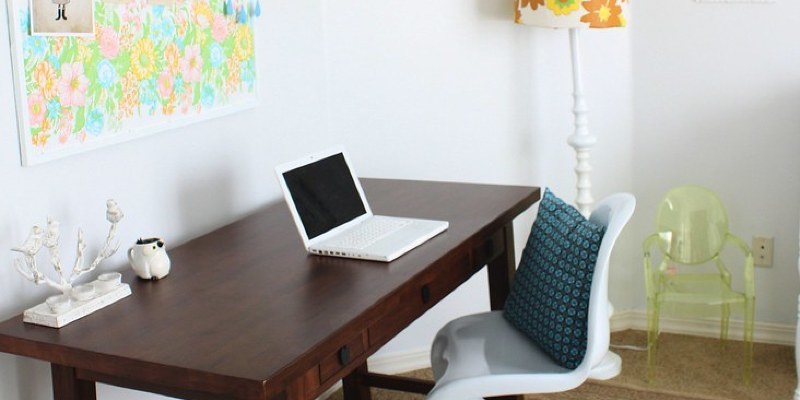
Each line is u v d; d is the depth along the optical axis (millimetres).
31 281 2027
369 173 3371
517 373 2289
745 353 3285
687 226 3459
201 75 2541
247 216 2709
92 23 2146
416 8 3334
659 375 3365
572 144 3404
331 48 3195
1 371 2020
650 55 3600
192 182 2559
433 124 3443
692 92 3570
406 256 2234
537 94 3555
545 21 3109
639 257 3756
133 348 1768
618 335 3732
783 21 3406
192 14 2490
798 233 3514
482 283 3598
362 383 2953
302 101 3055
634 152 3688
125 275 2205
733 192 3582
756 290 3604
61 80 2092
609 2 3070
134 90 2307
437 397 2299
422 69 3387
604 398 3211
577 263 2275
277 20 2900
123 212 2322
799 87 3428
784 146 3484
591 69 3590
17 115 2002
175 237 2506
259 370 1646
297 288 2061
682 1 3520
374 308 1936
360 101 3297
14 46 1972
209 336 1812
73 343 1803
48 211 2105
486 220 2484
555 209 2475
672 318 3723
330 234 2373
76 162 2170
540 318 2359
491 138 3535
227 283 2115
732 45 3486
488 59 3473
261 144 2852
